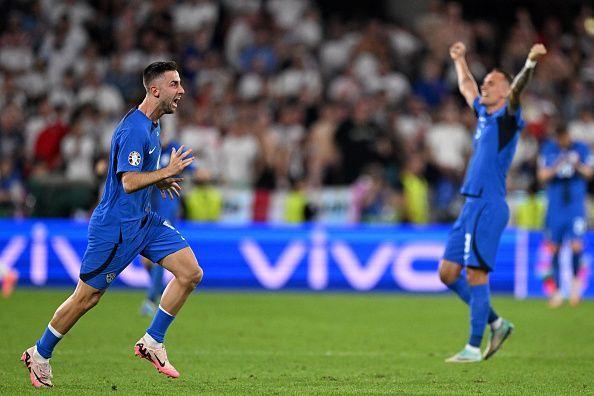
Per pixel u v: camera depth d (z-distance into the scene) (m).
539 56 27.38
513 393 23.59
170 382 24.75
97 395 22.64
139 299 46.09
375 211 57.81
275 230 52.22
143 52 69.38
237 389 23.77
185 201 56.47
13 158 60.25
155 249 23.86
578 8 80.94
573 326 38.53
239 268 52.06
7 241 51.34
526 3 81.06
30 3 72.31
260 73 69.06
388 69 71.00
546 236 47.06
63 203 55.41
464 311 43.03
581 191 46.56
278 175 60.25
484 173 29.11
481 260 28.84
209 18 72.88
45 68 69.38
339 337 34.50
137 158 22.86
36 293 47.94
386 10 80.06
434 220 59.31
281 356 29.83
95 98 65.56
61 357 28.84
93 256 23.27
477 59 74.56
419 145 62.91
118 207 23.22
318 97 68.25
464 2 81.00
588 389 24.31
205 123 62.22
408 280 51.81
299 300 47.03
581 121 66.19
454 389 24.08
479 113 29.95
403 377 26.02
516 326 38.47
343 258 52.03
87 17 72.44
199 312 41.41
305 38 73.25
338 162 62.56
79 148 58.62
